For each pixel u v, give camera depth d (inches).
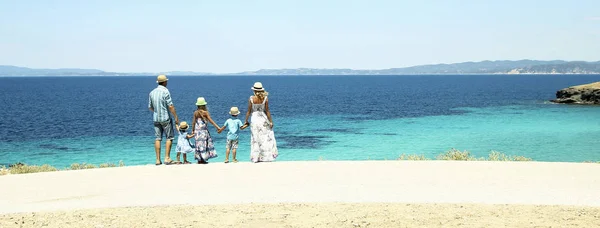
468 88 6240.2
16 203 336.5
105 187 388.8
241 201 335.0
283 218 289.0
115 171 462.0
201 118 520.4
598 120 1991.9
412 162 514.0
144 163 1081.4
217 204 325.7
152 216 293.7
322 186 385.7
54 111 2657.5
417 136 1535.4
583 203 326.0
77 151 1278.3
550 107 2800.2
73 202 336.5
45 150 1295.5
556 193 357.1
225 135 1560.0
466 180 410.0
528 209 307.3
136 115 2407.7
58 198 351.3
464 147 1288.1
